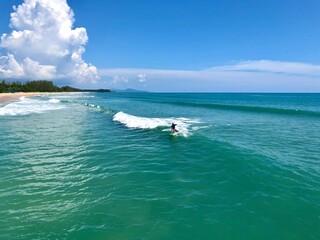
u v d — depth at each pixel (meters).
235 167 10.73
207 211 7.18
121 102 71.88
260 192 8.30
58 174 10.49
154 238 6.00
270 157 12.16
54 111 38.28
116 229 6.39
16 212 7.34
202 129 21.33
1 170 10.98
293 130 20.94
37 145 15.72
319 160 11.85
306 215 6.84
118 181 9.66
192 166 11.20
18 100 69.50
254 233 6.12
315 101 80.62
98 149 14.72
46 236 6.18
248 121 27.00
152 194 8.41
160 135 18.70
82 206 7.64
